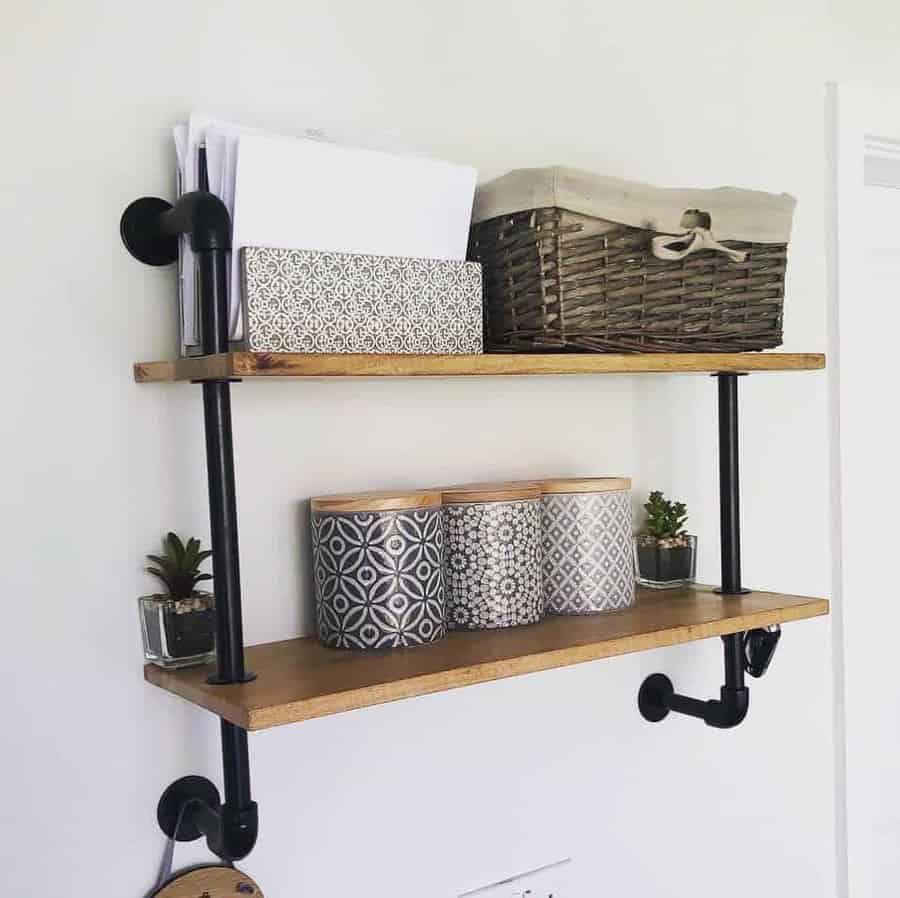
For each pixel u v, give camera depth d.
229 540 0.76
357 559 0.85
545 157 1.08
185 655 0.80
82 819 0.81
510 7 1.05
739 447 1.25
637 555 1.12
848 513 1.35
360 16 0.96
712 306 0.94
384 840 0.96
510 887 1.04
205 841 0.87
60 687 0.80
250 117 0.89
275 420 0.91
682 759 1.19
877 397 1.52
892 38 1.41
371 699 0.73
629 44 1.15
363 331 0.79
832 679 1.35
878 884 1.51
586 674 1.11
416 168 0.82
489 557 0.91
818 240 1.33
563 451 1.09
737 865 1.25
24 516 0.79
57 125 0.80
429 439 1.00
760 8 1.26
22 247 0.79
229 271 0.76
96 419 0.82
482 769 1.03
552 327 0.85
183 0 0.86
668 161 1.18
